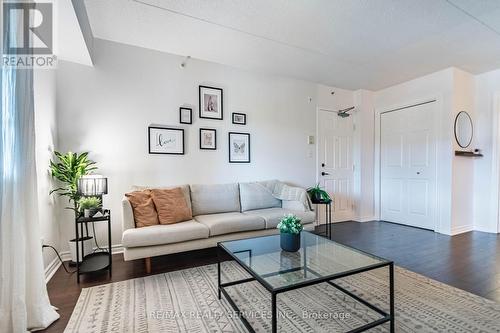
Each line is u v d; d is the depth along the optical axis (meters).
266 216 2.87
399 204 4.27
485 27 2.50
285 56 3.19
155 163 3.04
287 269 1.53
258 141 3.72
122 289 1.99
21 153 1.40
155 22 2.44
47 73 2.31
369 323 1.50
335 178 4.42
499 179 3.64
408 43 2.84
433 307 1.68
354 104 4.62
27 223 1.48
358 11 2.23
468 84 3.76
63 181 2.46
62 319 1.59
